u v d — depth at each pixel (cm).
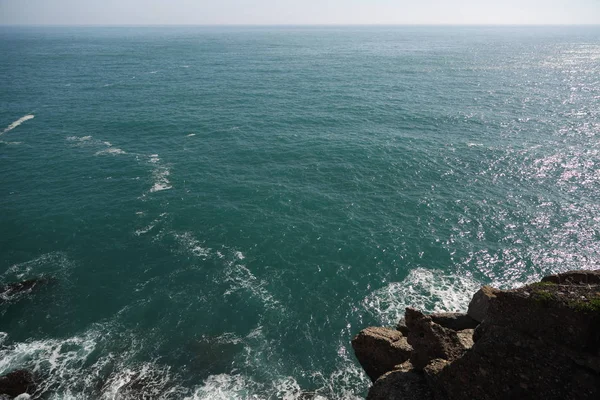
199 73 12244
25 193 4475
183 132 6488
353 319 2838
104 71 12550
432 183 4641
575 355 1245
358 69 12962
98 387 2355
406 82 10494
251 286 3136
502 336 1388
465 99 8462
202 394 2330
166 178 4856
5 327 2767
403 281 3158
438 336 1831
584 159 5122
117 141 6103
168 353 2598
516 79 10838
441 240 3616
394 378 1788
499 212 4006
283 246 3578
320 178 4828
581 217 3875
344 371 2478
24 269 3306
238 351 2614
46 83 10412
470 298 2975
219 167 5162
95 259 3441
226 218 4009
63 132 6481
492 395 1397
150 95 9088
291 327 2784
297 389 2367
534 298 1335
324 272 3266
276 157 5450
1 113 7475
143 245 3616
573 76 11275
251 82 10681
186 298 3033
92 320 2842
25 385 2338
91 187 4631
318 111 7631
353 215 4034
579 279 1691
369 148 5653
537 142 5781
